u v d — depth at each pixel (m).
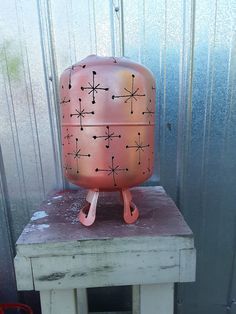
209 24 0.98
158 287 0.70
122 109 0.63
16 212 1.14
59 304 0.69
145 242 0.64
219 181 1.13
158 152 1.09
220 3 0.97
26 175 1.11
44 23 0.97
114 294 1.27
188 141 1.08
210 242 1.21
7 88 1.02
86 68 0.62
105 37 0.99
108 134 0.63
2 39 0.98
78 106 0.64
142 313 0.72
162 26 0.98
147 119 0.68
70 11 0.96
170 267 0.66
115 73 0.61
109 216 0.76
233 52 1.01
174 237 0.64
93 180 0.66
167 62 1.01
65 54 0.99
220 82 1.03
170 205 0.84
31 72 1.01
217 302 1.29
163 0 0.96
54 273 0.65
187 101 1.04
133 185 0.70
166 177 1.11
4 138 1.07
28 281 0.65
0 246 1.18
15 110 1.04
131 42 0.99
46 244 0.63
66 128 0.69
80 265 0.65
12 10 0.96
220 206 1.16
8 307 1.15
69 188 1.10
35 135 1.06
